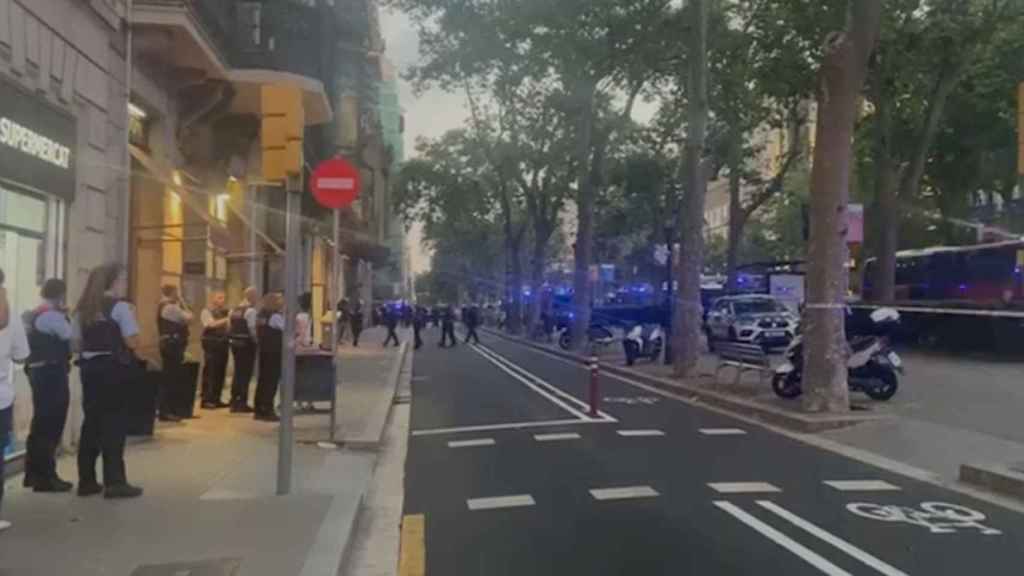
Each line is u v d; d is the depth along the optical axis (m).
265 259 24.55
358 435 13.25
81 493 8.68
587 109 36.91
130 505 8.34
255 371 20.19
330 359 13.98
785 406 16.33
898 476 10.86
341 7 23.73
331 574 6.33
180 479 9.62
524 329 62.25
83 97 11.75
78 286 11.55
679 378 22.45
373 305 73.69
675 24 24.03
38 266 10.66
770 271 44.22
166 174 16.28
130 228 14.58
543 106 39.78
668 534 8.06
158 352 14.59
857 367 16.95
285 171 8.86
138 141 15.37
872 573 6.95
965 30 29.39
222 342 15.60
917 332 28.73
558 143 45.19
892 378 17.09
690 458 12.02
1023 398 17.00
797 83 29.39
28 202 10.38
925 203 42.56
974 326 26.36
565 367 29.36
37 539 7.18
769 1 27.20
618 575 6.89
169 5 13.81
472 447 13.02
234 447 11.74
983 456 11.95
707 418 16.19
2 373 7.30
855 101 16.08
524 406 18.09
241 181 22.23
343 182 13.70
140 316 15.87
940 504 9.36
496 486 10.24
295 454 11.66
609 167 44.22
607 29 24.33
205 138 18.73
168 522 7.73
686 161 23.61
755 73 29.05
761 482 10.41
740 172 39.09
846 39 15.82
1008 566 7.15
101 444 8.61
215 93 17.66
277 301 14.48
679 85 27.41
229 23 17.48
